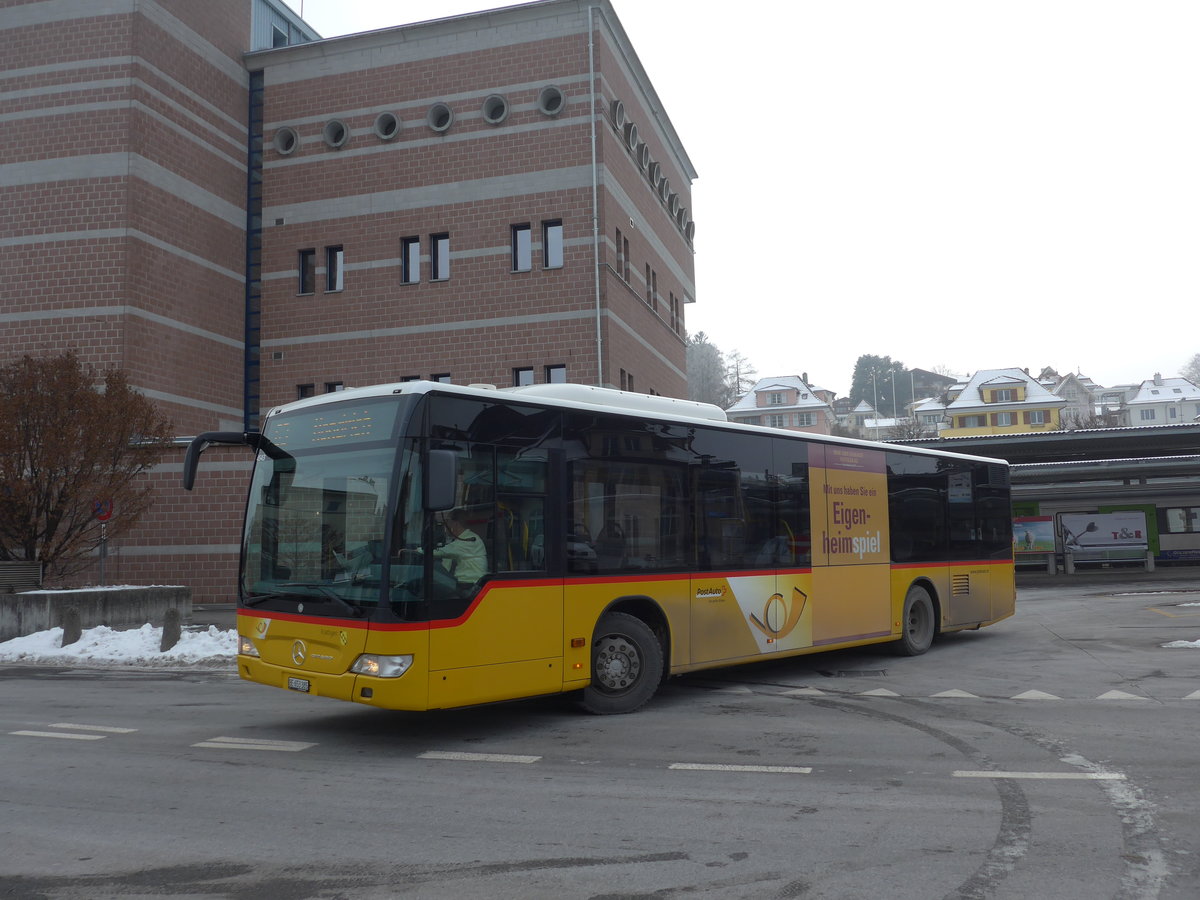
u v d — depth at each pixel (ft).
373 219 91.97
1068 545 101.40
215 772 22.35
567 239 86.63
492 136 89.25
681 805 19.02
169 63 86.69
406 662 23.72
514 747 24.97
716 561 32.91
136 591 57.82
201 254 89.25
